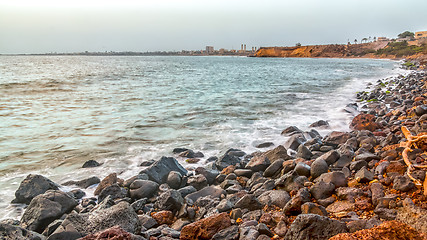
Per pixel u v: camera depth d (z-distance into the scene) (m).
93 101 18.58
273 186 6.03
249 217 4.78
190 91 24.06
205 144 9.92
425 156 5.84
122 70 61.19
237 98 20.03
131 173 7.54
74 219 4.28
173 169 7.06
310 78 37.69
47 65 91.38
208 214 5.09
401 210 4.06
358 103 17.94
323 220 3.71
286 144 9.23
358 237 3.17
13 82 31.64
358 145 8.48
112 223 4.20
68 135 10.89
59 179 7.14
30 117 13.78
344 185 5.51
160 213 5.17
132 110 15.62
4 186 6.73
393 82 27.45
